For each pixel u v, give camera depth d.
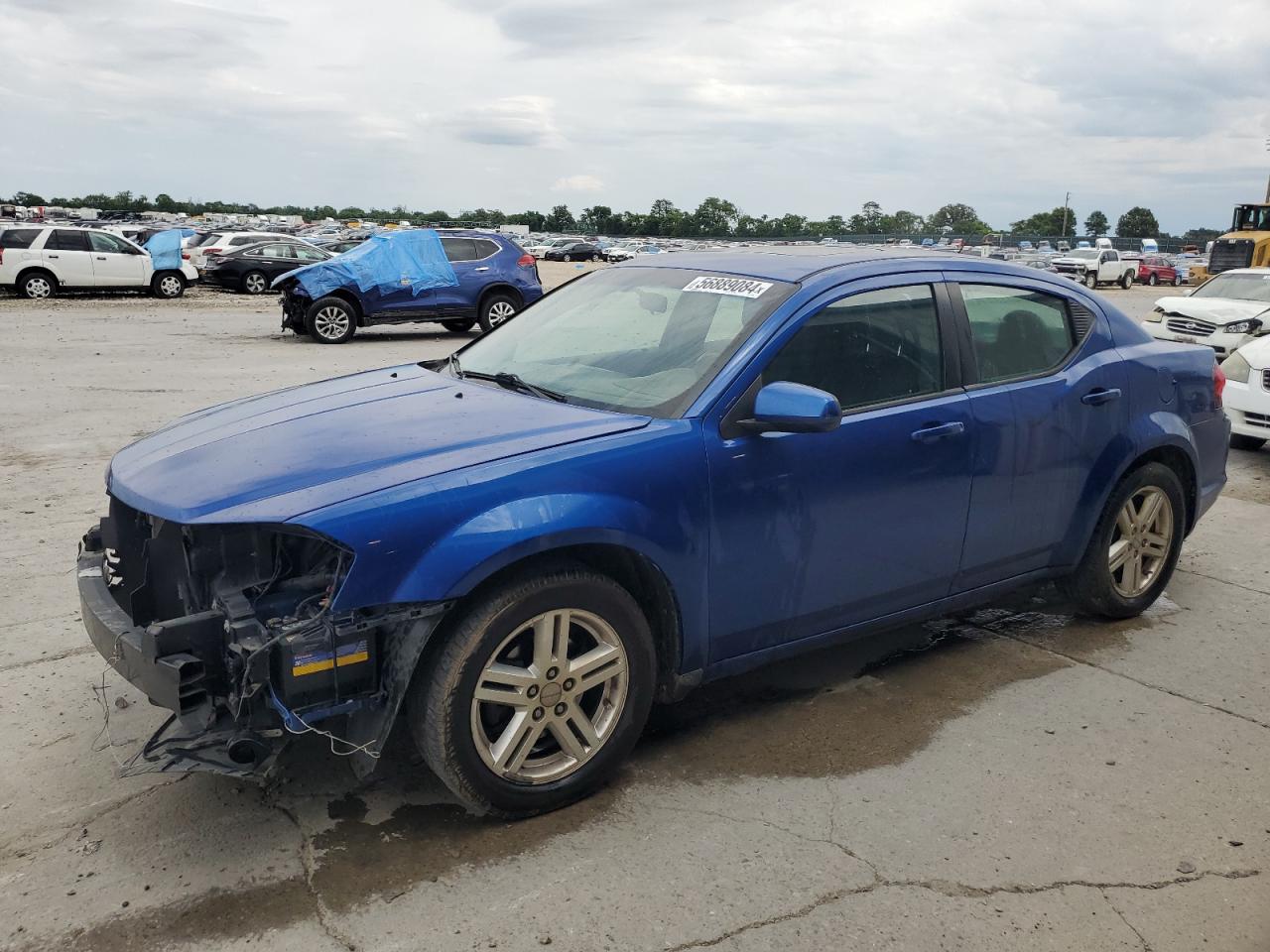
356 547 2.74
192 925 2.64
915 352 3.90
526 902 2.75
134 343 15.50
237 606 2.81
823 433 3.52
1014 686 4.19
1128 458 4.52
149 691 2.79
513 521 2.91
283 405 3.79
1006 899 2.82
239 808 3.17
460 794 3.01
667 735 3.73
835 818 3.20
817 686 4.16
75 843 2.98
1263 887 2.91
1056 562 4.49
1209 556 6.01
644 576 3.32
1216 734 3.81
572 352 3.92
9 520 6.03
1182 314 14.56
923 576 3.96
